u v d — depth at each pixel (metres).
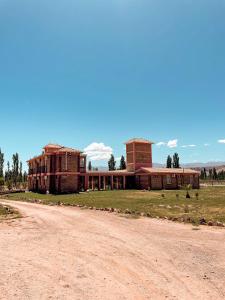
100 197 37.97
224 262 10.03
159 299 7.04
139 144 65.00
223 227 16.61
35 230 16.80
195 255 10.92
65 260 10.53
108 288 7.77
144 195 40.84
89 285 8.00
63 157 51.72
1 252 11.80
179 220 19.11
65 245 12.91
